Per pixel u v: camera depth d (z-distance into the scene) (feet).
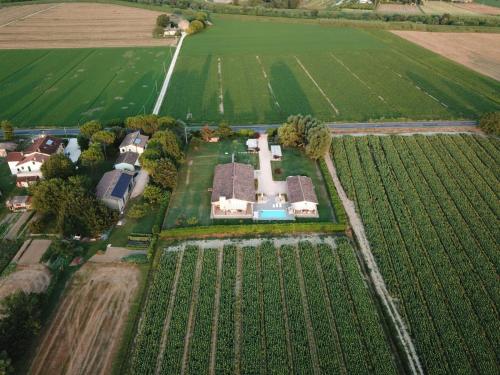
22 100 431.02
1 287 223.92
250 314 211.82
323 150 327.06
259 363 190.60
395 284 228.84
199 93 453.17
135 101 432.25
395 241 257.14
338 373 187.11
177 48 595.06
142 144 336.08
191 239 258.16
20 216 274.16
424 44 620.90
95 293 222.07
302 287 229.66
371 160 336.29
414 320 209.36
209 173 320.09
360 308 214.69
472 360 192.85
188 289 224.33
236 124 390.42
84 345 196.65
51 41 619.67
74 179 274.36
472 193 301.63
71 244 243.60
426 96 451.12
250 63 541.34
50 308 213.46
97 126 346.13
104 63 535.19
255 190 297.74
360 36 655.76
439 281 231.91
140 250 250.57
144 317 209.97
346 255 245.65
